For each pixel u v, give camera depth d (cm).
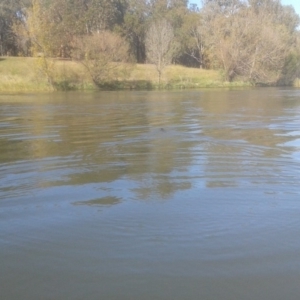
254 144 1080
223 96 3244
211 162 873
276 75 5200
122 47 4619
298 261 462
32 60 4575
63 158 927
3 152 1003
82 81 4425
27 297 404
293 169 819
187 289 412
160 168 827
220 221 563
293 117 1728
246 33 5169
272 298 398
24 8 5100
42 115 1842
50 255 479
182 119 1652
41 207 621
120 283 423
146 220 568
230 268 448
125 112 1955
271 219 570
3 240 516
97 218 576
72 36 4584
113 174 787
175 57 6131
